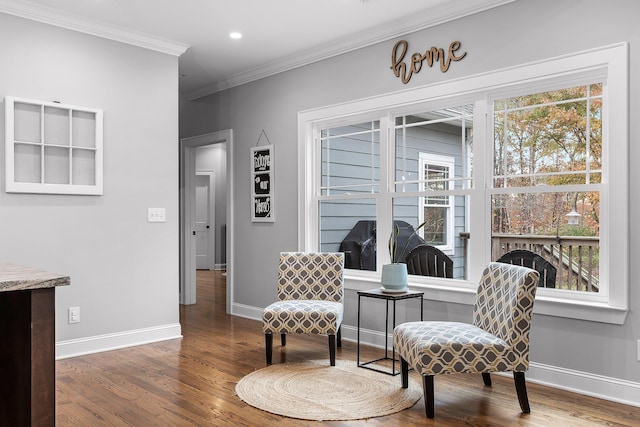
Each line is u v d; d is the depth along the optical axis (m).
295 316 3.61
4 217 3.59
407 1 3.65
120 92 4.20
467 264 3.77
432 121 3.98
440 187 3.93
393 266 3.57
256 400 2.94
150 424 2.62
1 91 3.58
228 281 5.61
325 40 4.44
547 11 3.26
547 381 3.25
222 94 5.75
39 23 3.76
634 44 2.91
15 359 1.67
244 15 3.91
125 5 3.71
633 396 2.91
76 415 2.73
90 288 4.00
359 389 3.13
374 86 4.26
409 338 2.90
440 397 3.02
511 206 3.54
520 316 2.70
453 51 3.74
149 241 4.36
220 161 10.25
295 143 4.91
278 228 5.08
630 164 2.93
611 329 3.00
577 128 3.25
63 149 3.85
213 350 4.07
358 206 4.49
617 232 2.96
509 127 3.55
